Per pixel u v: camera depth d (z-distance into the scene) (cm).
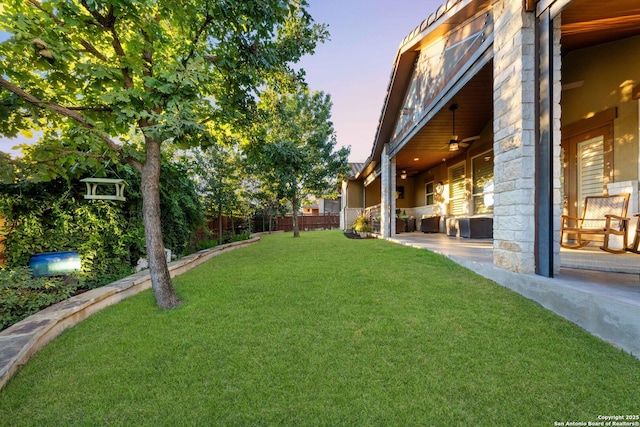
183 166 664
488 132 743
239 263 573
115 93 283
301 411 156
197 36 360
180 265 505
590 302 231
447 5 466
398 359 203
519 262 315
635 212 417
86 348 231
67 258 424
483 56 402
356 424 147
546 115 294
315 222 2228
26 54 281
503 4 345
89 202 476
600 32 404
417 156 972
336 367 195
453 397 164
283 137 1247
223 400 167
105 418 156
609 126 456
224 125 475
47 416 158
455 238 834
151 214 341
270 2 344
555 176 294
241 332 251
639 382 171
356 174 1614
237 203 1078
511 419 147
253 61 385
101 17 313
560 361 194
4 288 316
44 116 339
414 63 689
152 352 222
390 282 379
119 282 402
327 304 312
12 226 410
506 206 339
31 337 229
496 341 222
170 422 151
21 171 316
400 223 1169
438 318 265
